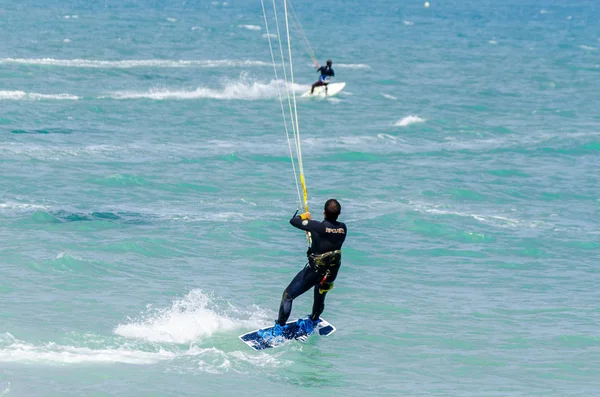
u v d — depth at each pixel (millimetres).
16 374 41500
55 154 106562
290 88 197375
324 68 185750
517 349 50312
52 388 40312
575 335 52969
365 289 60812
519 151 131375
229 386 42406
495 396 43062
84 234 71125
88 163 103000
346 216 84562
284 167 109188
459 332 52844
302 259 67938
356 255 70312
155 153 113125
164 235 72375
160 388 41344
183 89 184625
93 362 43969
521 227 84250
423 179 106250
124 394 40344
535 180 109688
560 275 67938
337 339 50375
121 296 55406
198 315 52219
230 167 106938
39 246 65875
